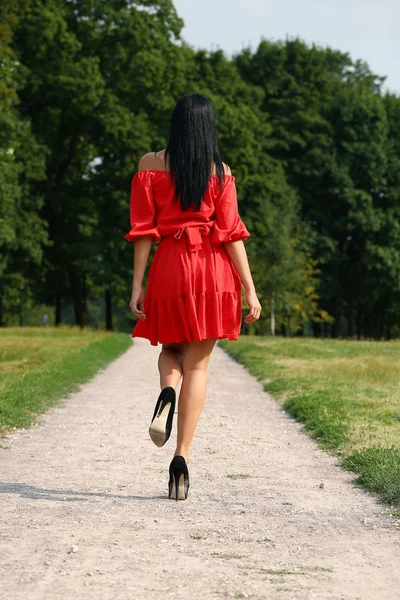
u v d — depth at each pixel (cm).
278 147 5494
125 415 1054
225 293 495
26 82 4216
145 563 374
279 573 364
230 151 4675
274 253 4925
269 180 4919
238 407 1174
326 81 5825
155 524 453
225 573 361
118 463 684
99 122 4375
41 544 404
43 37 4253
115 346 2723
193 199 490
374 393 1312
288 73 5794
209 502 527
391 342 3569
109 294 5303
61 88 4262
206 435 891
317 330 6103
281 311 5191
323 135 5503
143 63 4456
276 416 1076
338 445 802
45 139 4450
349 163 5500
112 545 404
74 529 436
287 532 449
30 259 4378
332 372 1703
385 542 433
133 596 326
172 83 4622
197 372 503
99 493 544
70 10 4503
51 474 620
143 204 497
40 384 1270
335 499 557
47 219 4722
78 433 880
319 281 5269
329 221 5528
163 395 468
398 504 534
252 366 1897
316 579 358
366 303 5712
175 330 490
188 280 486
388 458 666
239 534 438
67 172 4809
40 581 345
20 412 966
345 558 398
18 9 4222
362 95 5700
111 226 4591
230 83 5103
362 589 346
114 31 4528
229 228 494
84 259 4366
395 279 5331
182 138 493
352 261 5628
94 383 1523
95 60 4356
